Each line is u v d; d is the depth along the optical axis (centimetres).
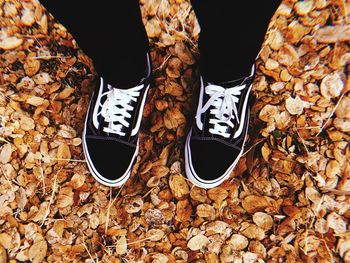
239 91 60
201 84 63
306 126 67
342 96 67
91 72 69
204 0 46
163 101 68
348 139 65
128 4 45
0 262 60
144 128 68
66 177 64
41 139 65
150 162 66
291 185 65
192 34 71
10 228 61
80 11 41
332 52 68
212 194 64
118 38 45
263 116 67
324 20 70
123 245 63
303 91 68
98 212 64
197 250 63
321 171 65
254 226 63
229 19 45
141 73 56
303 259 62
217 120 60
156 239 63
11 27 69
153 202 64
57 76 68
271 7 44
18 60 68
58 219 63
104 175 62
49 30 70
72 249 62
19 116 65
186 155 63
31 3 70
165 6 71
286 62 69
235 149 62
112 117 61
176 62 70
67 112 67
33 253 61
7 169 63
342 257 61
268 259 62
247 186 65
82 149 66
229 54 50
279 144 66
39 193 63
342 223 63
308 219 63
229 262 62
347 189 64
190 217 64
